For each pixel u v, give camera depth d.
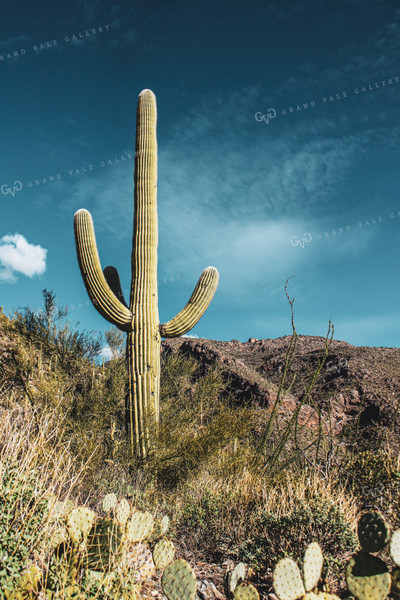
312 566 1.94
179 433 7.08
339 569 3.00
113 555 2.19
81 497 3.82
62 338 8.95
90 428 6.52
